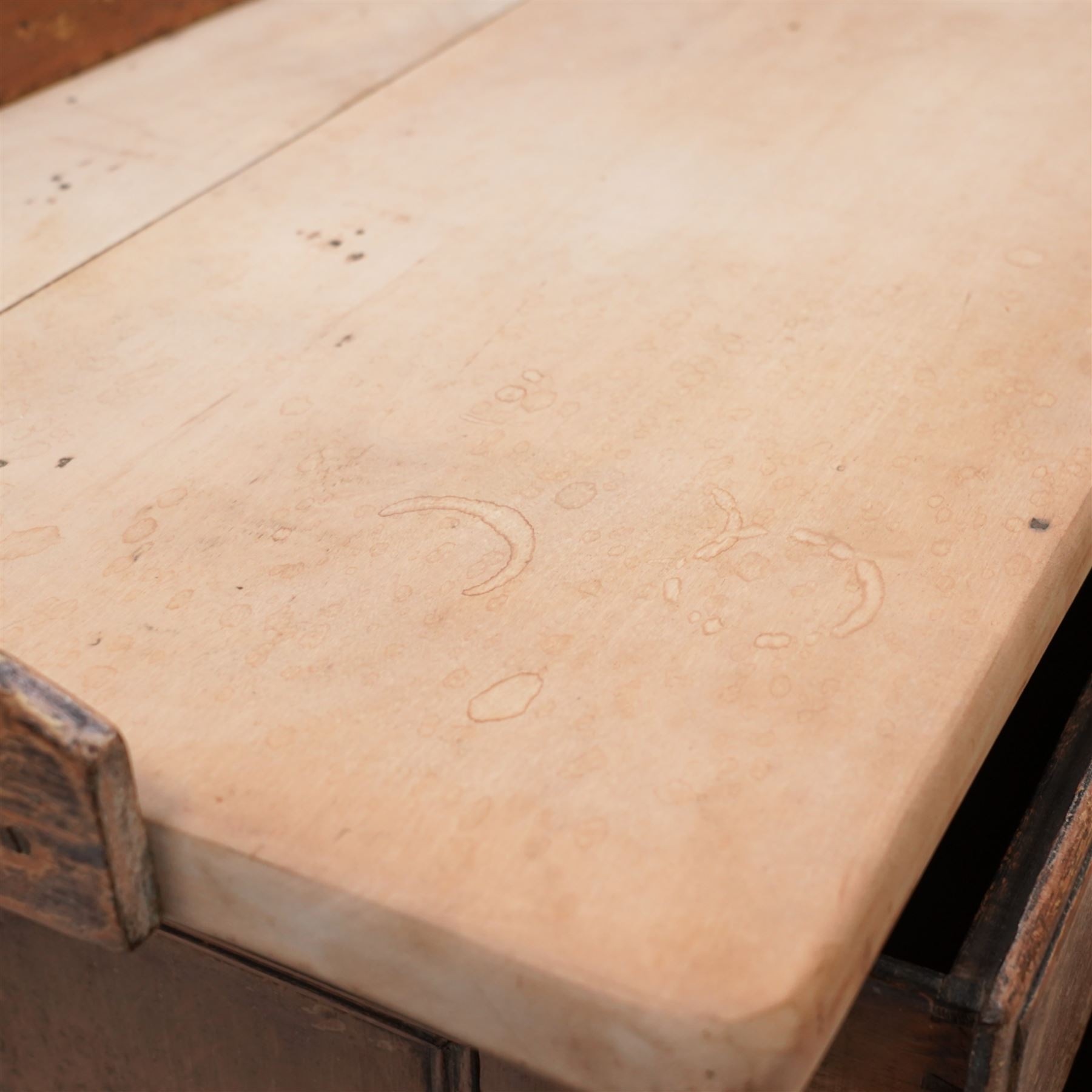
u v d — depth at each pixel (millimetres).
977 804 939
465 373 803
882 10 1385
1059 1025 705
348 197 1029
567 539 657
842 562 633
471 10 1437
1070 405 752
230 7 1473
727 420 747
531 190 1029
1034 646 617
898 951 867
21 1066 784
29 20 1220
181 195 1040
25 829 496
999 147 1076
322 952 496
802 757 524
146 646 598
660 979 437
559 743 535
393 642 594
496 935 455
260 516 685
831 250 927
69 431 761
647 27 1363
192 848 502
